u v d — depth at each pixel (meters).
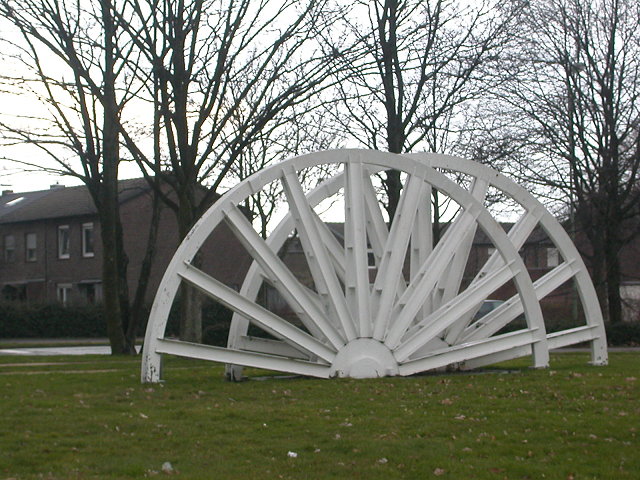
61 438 10.16
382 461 8.97
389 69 25.66
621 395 13.51
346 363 16.23
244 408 12.30
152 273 50.06
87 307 46.84
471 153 31.36
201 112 22.34
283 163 16.23
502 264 19.06
